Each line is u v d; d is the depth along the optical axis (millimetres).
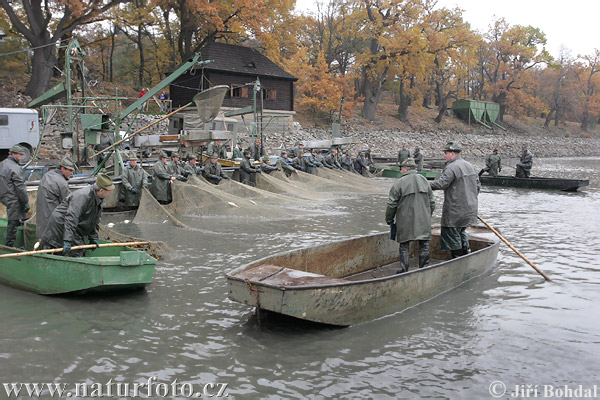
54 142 28406
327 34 59594
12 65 39406
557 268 9445
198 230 12523
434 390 4938
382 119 59250
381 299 6641
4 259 7719
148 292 7586
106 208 14555
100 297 7305
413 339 6090
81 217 7320
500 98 74938
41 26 32719
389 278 6652
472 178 8641
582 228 13625
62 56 39781
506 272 9141
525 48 70000
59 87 17516
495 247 9273
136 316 6621
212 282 8148
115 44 56125
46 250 7090
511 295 7816
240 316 6711
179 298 7355
